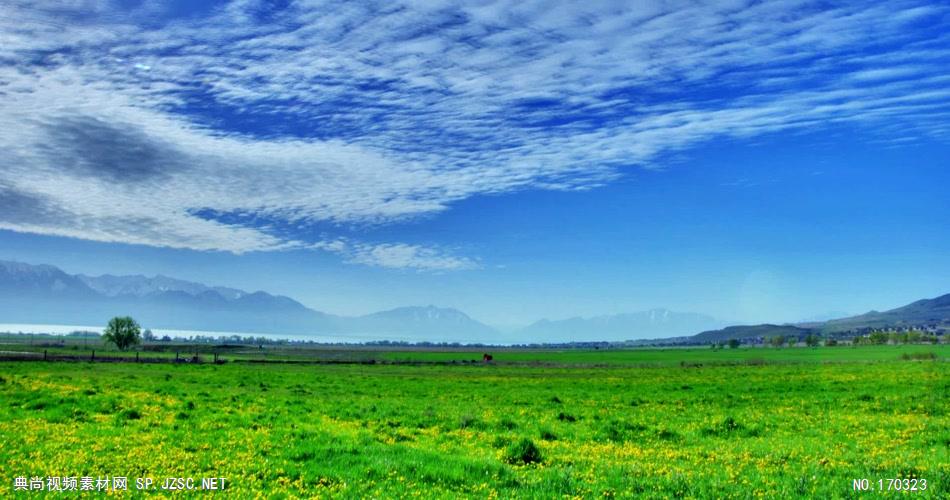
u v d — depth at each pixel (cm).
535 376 8269
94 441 2236
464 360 15775
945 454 2189
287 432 2511
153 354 14088
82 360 9000
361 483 1702
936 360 10200
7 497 1521
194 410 3222
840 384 5550
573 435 2773
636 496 1588
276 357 15100
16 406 3166
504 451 2184
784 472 1900
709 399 4603
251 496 1562
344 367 10319
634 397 4806
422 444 2369
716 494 1606
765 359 13425
